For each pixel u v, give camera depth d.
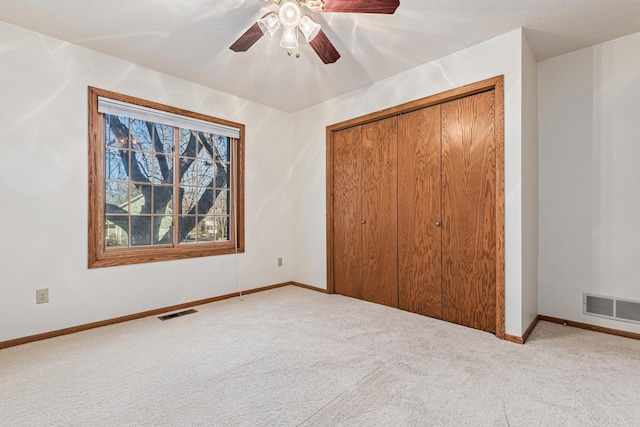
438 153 2.74
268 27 1.75
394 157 3.06
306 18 1.72
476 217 2.51
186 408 1.49
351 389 1.64
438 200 2.74
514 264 2.26
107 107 2.62
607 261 2.45
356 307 3.08
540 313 2.76
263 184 3.81
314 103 3.76
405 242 2.98
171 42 2.42
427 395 1.58
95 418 1.41
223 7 1.98
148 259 2.84
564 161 2.65
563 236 2.65
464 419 1.40
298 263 4.02
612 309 2.42
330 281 3.62
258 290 3.73
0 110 2.16
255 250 3.71
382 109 3.09
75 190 2.46
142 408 1.48
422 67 2.77
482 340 2.27
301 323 2.63
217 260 3.36
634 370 1.82
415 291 2.90
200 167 3.34
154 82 2.89
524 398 1.55
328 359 1.98
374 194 3.23
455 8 1.99
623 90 2.38
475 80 2.45
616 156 2.41
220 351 2.10
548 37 2.36
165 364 1.92
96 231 2.58
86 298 2.50
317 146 3.77
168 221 3.10
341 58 2.64
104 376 1.77
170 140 3.12
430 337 2.32
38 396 1.57
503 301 2.30
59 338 2.32
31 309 2.26
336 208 3.60
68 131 2.43
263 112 3.80
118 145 2.78
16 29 2.21
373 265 3.25
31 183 2.28
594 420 1.39
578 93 2.58
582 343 2.22
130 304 2.73
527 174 2.37
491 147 2.43
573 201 2.61
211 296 3.29
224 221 3.54
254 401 1.54
